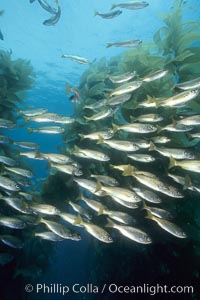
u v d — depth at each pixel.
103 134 1.13
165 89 1.13
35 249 1.85
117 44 1.35
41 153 1.24
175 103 0.94
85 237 2.55
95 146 1.33
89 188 1.10
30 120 1.31
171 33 1.17
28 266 1.74
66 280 2.96
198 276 1.19
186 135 1.09
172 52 1.17
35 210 1.16
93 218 1.37
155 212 1.01
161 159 1.12
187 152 0.96
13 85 1.71
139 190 1.00
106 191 1.01
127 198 0.99
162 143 1.11
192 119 0.93
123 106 1.16
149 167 1.16
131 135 1.21
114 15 1.41
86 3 3.38
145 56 1.22
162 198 1.15
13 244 1.30
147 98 1.09
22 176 1.36
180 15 1.18
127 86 1.08
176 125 0.98
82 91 1.48
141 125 1.04
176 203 1.15
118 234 1.38
